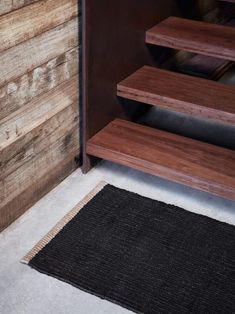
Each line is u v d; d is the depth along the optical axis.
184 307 1.93
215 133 2.99
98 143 2.57
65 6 2.21
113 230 2.27
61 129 2.46
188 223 2.33
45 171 2.43
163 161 2.46
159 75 2.80
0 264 2.12
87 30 2.31
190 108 2.53
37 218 2.35
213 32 2.91
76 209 2.39
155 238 2.24
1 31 1.91
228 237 2.26
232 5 4.14
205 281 2.04
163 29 2.93
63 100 2.40
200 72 3.36
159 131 2.68
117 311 1.93
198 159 2.47
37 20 2.07
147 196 2.51
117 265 2.10
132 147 2.55
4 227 2.27
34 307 1.95
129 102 2.91
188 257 2.15
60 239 2.22
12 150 2.16
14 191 2.25
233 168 2.41
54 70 2.27
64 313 1.92
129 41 2.71
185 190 2.56
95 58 2.44
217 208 2.45
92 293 1.99
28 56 2.08
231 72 3.66
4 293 2.00
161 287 2.01
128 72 2.79
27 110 2.18
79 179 2.61
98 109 2.60
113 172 2.67
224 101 2.54
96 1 2.32
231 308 1.94
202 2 3.57
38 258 2.12
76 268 2.08
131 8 2.64
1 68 1.96
